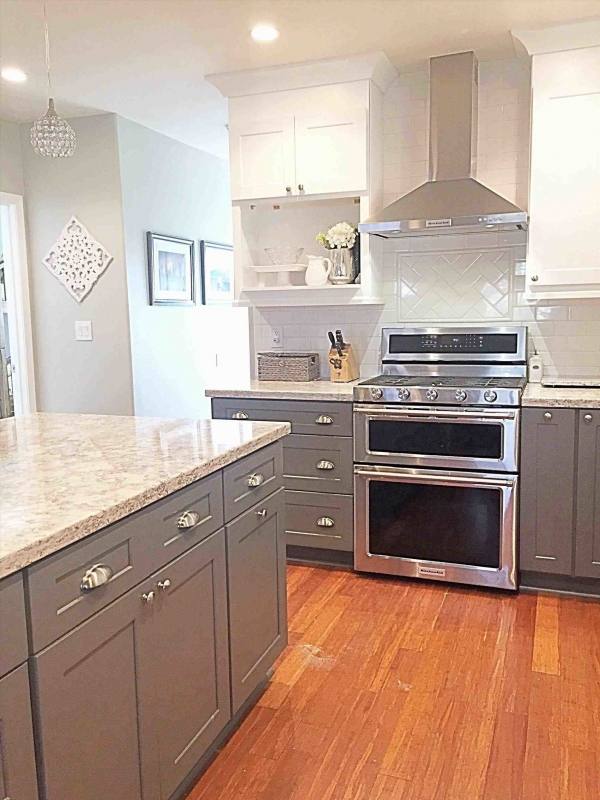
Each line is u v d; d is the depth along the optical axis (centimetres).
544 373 360
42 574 128
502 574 316
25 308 458
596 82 310
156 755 167
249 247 393
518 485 309
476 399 309
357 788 191
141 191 451
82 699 140
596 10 289
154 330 468
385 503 333
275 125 359
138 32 305
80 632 138
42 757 129
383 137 376
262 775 196
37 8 278
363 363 395
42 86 374
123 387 445
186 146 502
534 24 304
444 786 191
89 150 433
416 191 344
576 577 312
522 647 266
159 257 469
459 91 339
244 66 350
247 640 217
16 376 466
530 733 213
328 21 297
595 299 335
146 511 161
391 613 298
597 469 297
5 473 177
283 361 386
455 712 225
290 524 354
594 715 221
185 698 180
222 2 276
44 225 452
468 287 369
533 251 327
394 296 384
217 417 361
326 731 216
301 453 346
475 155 349
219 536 196
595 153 313
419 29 308
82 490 159
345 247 363
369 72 344
